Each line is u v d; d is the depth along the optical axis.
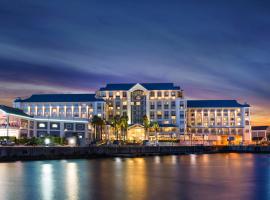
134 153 191.50
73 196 62.75
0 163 120.31
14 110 197.75
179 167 118.88
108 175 92.69
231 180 85.44
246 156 199.00
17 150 129.75
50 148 143.38
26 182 77.75
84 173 96.00
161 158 171.12
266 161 152.50
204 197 63.09
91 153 165.88
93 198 61.25
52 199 60.19
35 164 118.88
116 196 63.19
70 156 152.75
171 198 61.97
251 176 93.75
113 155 175.62
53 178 84.62
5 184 74.94
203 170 109.00
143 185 76.00
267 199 61.62
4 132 184.25
